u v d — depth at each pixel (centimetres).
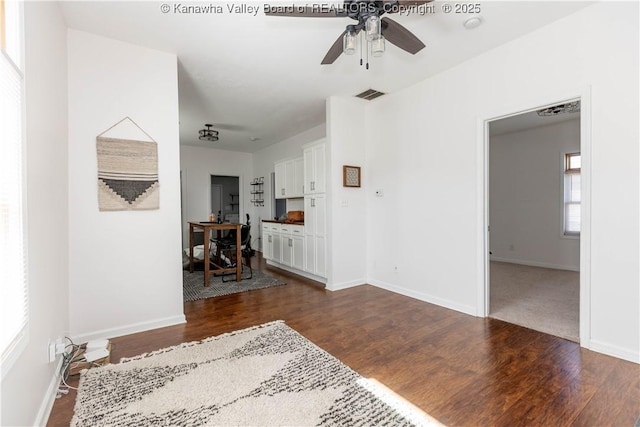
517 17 244
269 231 608
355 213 440
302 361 222
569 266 534
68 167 247
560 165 541
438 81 345
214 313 327
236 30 257
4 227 120
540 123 536
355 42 196
